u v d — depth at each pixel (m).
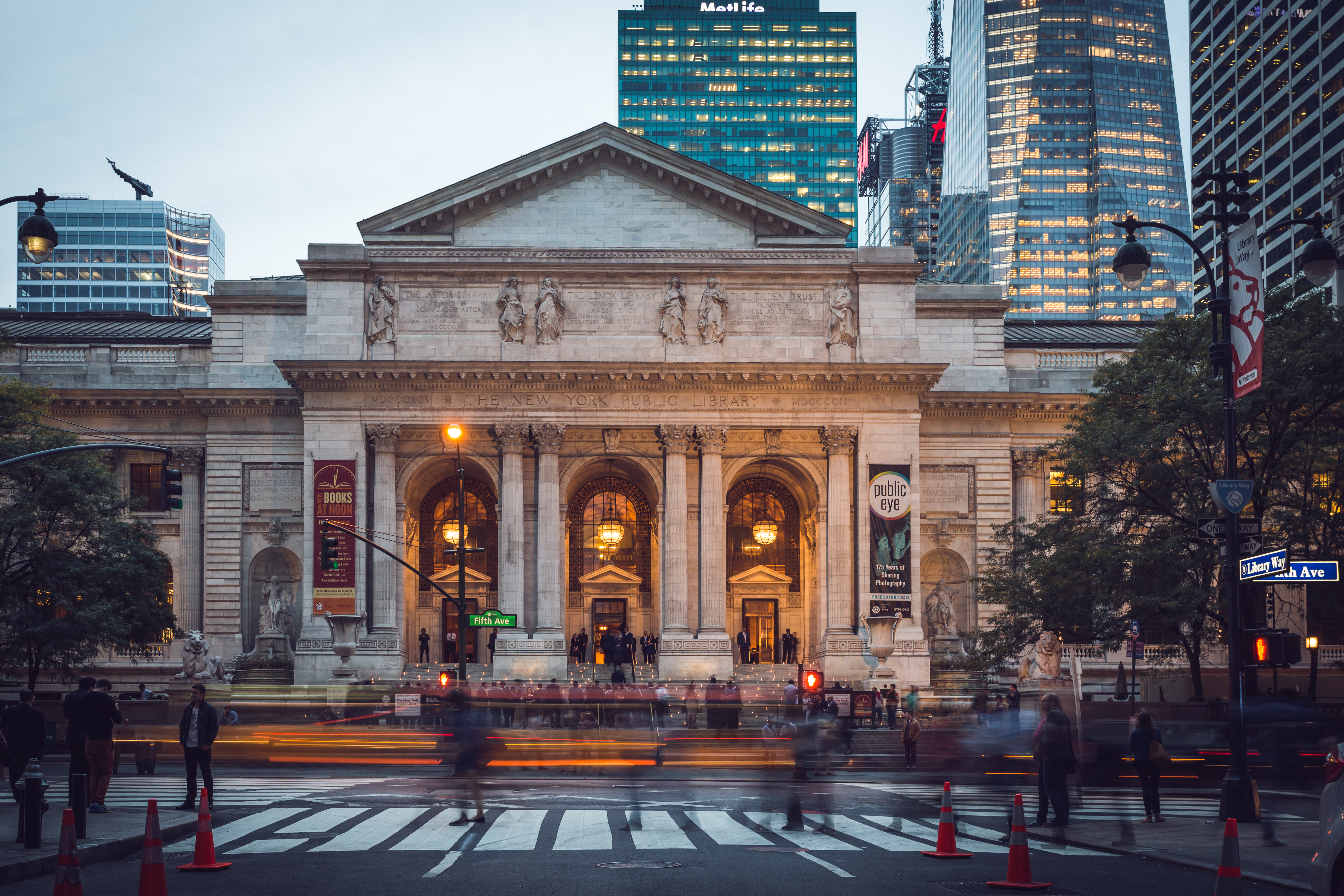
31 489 71.25
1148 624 80.94
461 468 60.34
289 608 89.31
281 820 31.83
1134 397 67.12
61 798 35.84
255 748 55.12
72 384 91.75
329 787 41.41
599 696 67.44
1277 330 58.34
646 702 67.38
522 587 85.88
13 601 68.75
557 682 77.81
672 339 87.00
